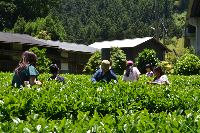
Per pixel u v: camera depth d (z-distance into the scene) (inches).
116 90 195.5
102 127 94.0
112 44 1278.3
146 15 4372.5
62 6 4963.1
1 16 2310.5
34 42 946.1
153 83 244.8
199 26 1042.7
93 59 911.0
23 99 141.9
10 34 1033.5
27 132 88.3
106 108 155.0
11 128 94.1
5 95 158.1
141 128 94.3
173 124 101.4
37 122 99.0
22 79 171.0
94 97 157.9
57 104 145.6
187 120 109.7
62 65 1114.1
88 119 108.8
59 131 91.0
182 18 5521.7
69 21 4660.4
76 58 1195.3
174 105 170.1
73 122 103.8
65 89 185.2
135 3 4943.4
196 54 1036.5
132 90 187.6
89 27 4192.9
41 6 2561.5
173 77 378.9
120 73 820.6
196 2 874.1
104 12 4677.7
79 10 5054.1
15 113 130.9
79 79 323.0
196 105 162.2
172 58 879.7
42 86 193.6
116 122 101.1
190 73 662.5
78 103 149.9
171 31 3998.5
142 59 729.0
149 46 1267.2
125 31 3944.4
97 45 1352.1
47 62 615.8
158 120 109.2
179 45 2394.2
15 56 911.0
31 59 175.9
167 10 4773.6
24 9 2512.3
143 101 175.0
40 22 2160.4
